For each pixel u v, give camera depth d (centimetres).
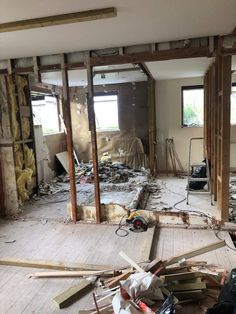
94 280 269
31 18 254
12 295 255
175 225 389
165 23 284
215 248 303
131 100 740
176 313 223
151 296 223
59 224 414
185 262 280
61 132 754
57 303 238
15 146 480
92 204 457
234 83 655
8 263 308
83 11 242
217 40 340
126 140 755
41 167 623
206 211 436
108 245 342
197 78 682
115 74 608
